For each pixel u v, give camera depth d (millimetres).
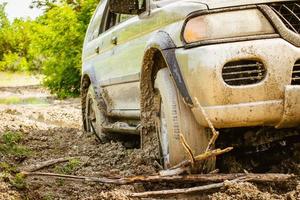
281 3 5133
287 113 4988
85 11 19656
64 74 20484
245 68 4988
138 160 6102
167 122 5453
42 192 5457
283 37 5012
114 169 6152
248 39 5008
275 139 5465
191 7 5262
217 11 5109
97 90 8523
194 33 5125
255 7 5109
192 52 5066
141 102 6191
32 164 6898
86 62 9438
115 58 7504
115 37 7531
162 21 5801
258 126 5305
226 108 4957
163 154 5832
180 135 5113
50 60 20859
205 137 5348
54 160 6809
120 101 7551
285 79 4961
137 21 6586
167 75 5590
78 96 21156
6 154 7656
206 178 5086
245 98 4953
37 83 42344
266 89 4949
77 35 19734
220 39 5027
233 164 5707
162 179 5145
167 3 6121
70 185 5660
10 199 5152
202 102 5039
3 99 28188
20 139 9297
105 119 8398
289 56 4973
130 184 5242
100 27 8867
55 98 27141
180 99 5395
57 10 20234
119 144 7785
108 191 5152
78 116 16891
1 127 11859
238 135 5582
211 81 4934
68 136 9805
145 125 6191
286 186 4996
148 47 5777
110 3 6535
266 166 5844
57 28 20062
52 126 13133
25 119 14555
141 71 6070
